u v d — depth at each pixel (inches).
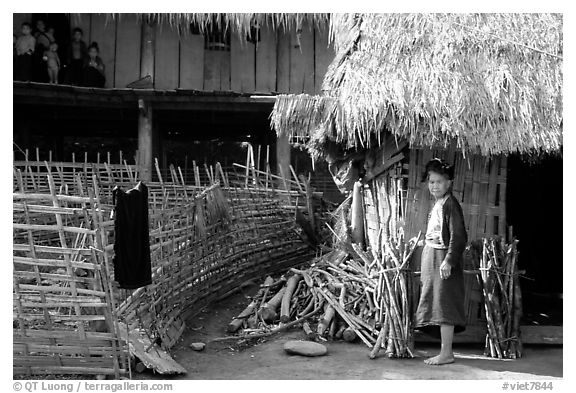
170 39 494.6
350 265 271.0
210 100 457.7
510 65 227.1
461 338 224.2
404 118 215.3
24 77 455.8
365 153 270.8
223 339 232.1
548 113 220.2
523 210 356.2
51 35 474.9
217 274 301.0
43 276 175.6
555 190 352.2
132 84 482.0
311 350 210.4
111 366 180.2
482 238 230.4
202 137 650.2
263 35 502.0
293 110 240.1
